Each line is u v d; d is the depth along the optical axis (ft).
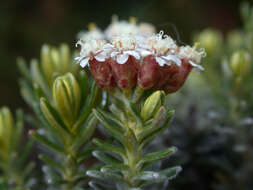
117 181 0.17
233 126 0.26
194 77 0.35
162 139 0.26
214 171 0.27
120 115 0.17
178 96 0.32
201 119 0.27
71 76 0.17
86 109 0.18
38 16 0.64
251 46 0.31
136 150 0.17
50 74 0.22
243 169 0.26
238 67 0.24
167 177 0.17
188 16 0.68
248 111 0.25
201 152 0.26
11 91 0.55
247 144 0.26
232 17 0.71
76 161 0.19
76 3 0.65
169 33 0.19
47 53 0.22
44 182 0.24
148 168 0.18
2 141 0.22
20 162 0.23
